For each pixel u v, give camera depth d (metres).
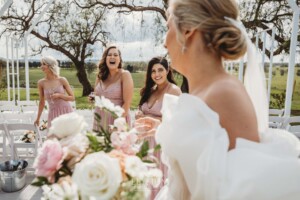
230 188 0.80
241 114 0.89
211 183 0.83
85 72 18.47
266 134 0.99
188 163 0.91
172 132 0.93
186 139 0.89
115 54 4.25
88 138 0.92
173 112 1.02
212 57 1.00
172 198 1.11
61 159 0.85
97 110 3.74
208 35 0.97
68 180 0.85
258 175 0.79
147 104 3.75
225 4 0.97
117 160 0.81
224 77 0.97
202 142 0.87
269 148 0.88
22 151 5.37
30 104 7.34
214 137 0.86
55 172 0.86
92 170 0.77
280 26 12.70
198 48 1.00
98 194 0.75
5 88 16.89
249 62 1.09
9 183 4.04
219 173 0.82
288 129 4.68
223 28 0.95
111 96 4.30
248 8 12.52
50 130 0.94
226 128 0.90
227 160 0.84
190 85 1.08
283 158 0.86
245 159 0.83
